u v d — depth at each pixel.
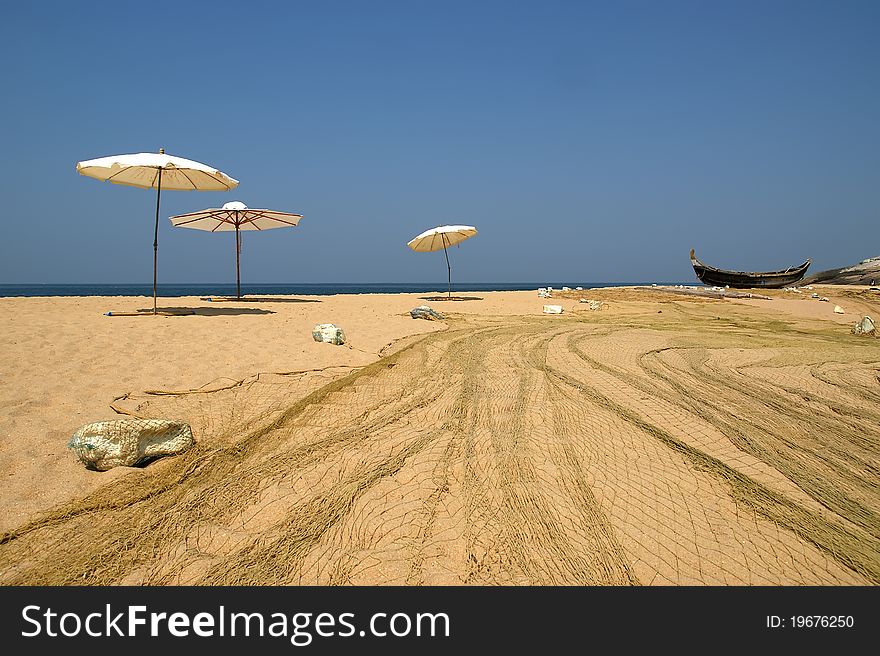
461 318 11.41
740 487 3.47
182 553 2.75
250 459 3.75
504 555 2.79
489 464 3.76
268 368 5.76
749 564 2.77
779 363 6.89
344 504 3.22
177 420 3.89
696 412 4.79
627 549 2.86
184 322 8.39
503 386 5.57
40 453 3.47
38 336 6.61
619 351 7.53
